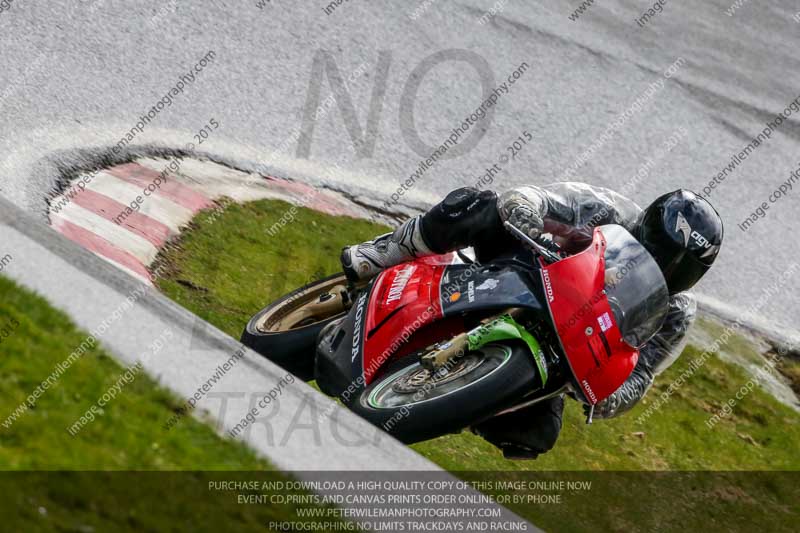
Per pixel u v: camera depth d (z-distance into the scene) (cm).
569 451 2523
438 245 1945
